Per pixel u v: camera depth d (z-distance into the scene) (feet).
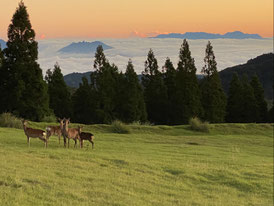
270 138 142.82
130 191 48.67
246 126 165.07
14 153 63.21
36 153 65.41
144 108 248.73
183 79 246.47
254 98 260.21
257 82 271.69
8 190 38.91
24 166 52.90
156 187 53.31
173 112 254.88
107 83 247.50
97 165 61.62
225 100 255.29
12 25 193.67
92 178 52.26
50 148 74.23
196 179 61.82
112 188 48.39
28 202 36.09
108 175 55.83
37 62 195.62
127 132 135.33
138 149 89.86
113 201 41.78
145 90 273.75
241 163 79.61
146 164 66.74
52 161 59.82
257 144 126.11
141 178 57.11
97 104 244.63
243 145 120.98
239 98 261.44
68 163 59.62
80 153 69.92
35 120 188.65
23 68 186.91
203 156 86.63
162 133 142.61
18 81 182.39
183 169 66.49
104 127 140.67
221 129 157.38
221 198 52.06
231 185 61.00
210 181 62.03
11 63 191.42
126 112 247.29
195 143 117.60
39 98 191.42
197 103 242.17
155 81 266.77
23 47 190.08
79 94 257.55
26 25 193.88
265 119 270.46
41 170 51.88
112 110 250.37
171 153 86.94
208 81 257.55
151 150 89.86
